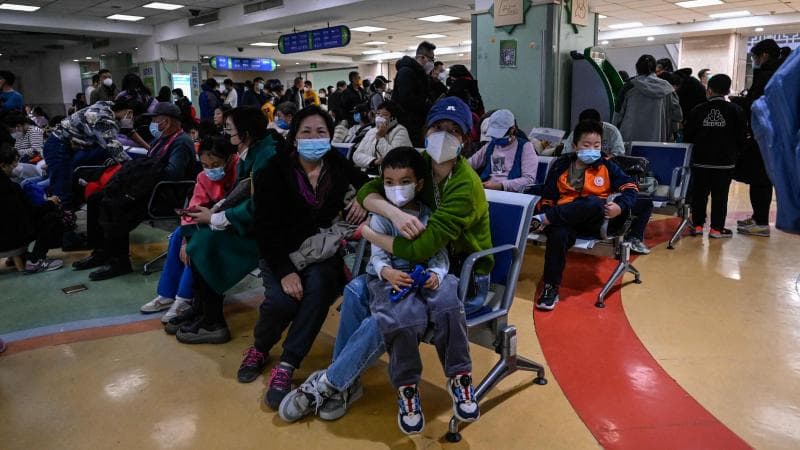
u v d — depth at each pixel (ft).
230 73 83.51
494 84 21.03
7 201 12.57
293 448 6.40
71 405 7.43
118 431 6.81
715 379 7.76
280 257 7.72
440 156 6.52
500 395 7.44
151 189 12.60
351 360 6.61
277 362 8.59
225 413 7.18
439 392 7.62
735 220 17.99
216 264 9.00
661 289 11.44
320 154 7.88
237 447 6.45
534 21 19.44
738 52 53.93
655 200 14.44
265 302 7.79
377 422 6.93
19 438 6.70
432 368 8.36
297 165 8.07
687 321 9.78
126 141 18.44
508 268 7.20
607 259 13.69
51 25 45.83
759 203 15.90
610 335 9.27
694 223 15.88
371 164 15.05
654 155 15.30
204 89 32.86
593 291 11.43
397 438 6.56
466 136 6.91
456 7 37.83
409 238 6.39
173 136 13.11
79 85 73.87
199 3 42.50
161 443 6.54
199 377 8.16
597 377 7.88
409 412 6.40
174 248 10.59
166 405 7.39
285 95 37.83
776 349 8.64
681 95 19.71
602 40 57.06
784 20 45.85
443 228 6.33
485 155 12.81
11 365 8.60
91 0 39.93
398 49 67.87
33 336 9.66
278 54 68.28
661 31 52.31
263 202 7.80
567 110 20.44
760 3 40.98
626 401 7.23
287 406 6.89
